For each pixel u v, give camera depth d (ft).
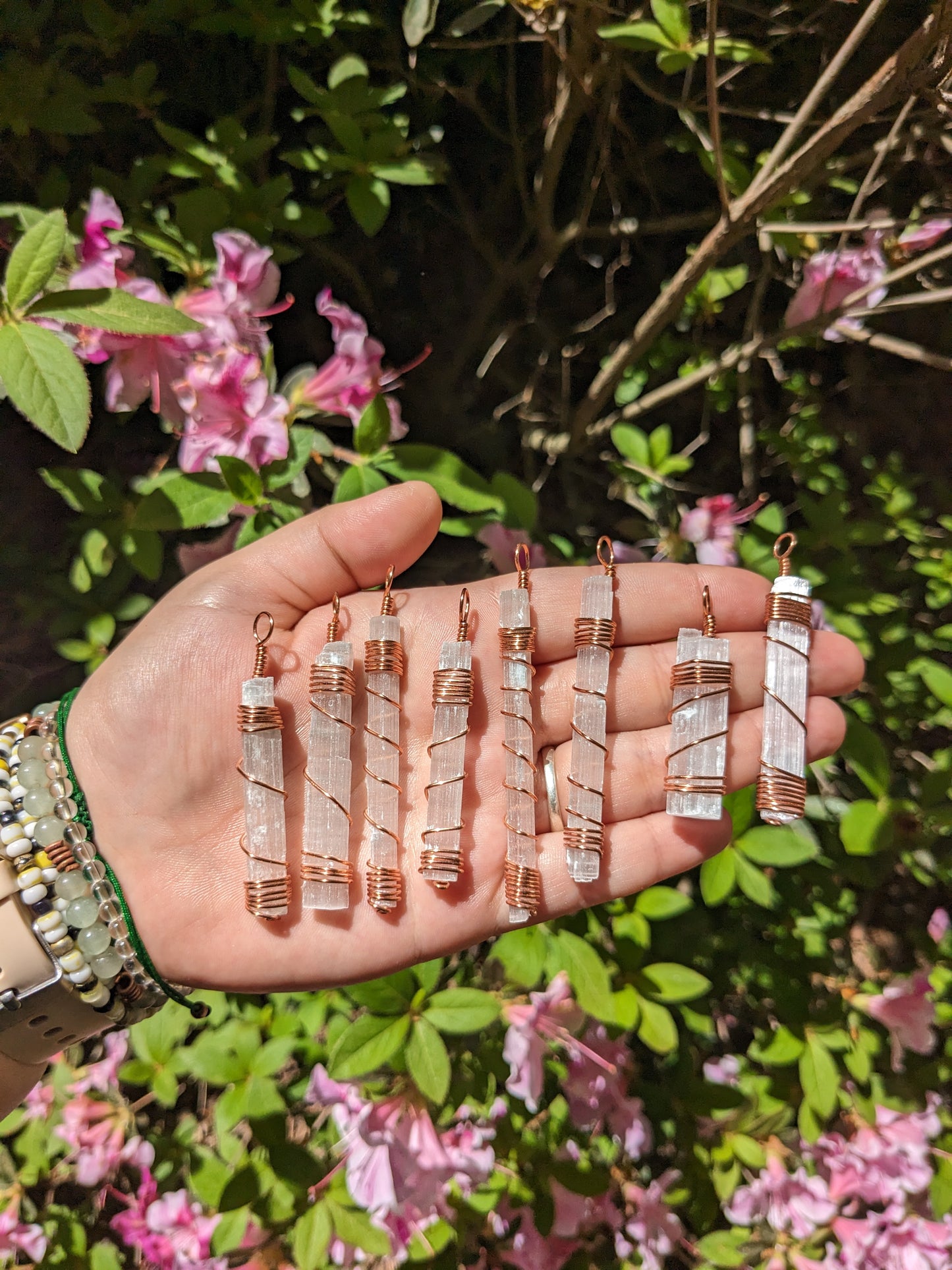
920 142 1.11
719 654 0.69
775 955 0.95
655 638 0.75
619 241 1.31
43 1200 1.00
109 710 0.69
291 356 1.26
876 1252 0.84
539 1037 0.78
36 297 0.64
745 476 1.22
